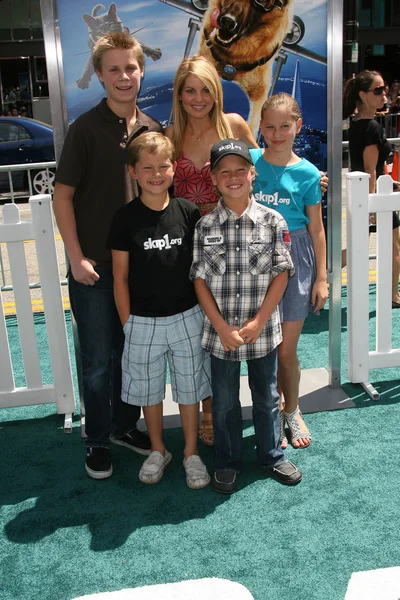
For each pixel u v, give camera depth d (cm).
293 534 248
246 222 266
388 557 233
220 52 329
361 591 216
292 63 333
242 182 258
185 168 292
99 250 285
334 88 336
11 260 338
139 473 293
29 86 1706
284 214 292
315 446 311
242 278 266
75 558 241
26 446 332
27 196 1090
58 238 814
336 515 259
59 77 317
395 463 294
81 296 289
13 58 1680
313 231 301
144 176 258
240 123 316
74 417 363
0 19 1666
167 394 380
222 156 254
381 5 1741
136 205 269
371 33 1747
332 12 327
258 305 269
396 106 1412
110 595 219
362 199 348
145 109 332
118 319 305
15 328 519
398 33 1755
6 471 307
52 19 311
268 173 292
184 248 273
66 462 313
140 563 236
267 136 283
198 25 324
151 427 294
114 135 273
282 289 271
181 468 303
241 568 231
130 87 265
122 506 273
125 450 325
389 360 376
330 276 353
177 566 233
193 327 281
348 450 306
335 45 331
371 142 473
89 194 279
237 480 289
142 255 268
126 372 286
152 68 327
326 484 280
